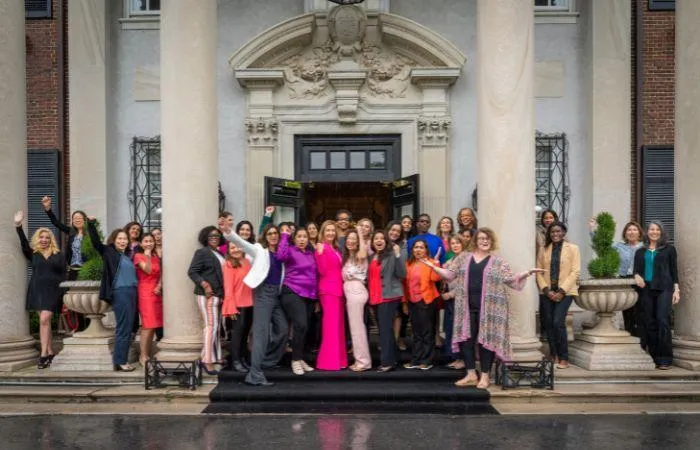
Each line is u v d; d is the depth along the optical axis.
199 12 8.48
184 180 8.38
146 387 7.70
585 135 12.50
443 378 7.92
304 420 6.89
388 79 12.45
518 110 8.16
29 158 12.50
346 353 8.38
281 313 7.99
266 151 12.36
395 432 6.40
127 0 12.75
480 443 6.02
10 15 8.70
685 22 8.79
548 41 12.62
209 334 8.01
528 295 8.22
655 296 8.48
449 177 12.46
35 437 6.29
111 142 12.56
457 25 12.58
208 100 8.55
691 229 8.66
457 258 7.77
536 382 7.75
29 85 12.55
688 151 8.71
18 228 8.69
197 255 8.02
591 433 6.33
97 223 8.52
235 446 5.95
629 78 12.16
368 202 14.25
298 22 12.08
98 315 8.62
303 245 8.02
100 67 12.30
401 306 8.84
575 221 12.50
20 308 8.80
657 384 7.88
